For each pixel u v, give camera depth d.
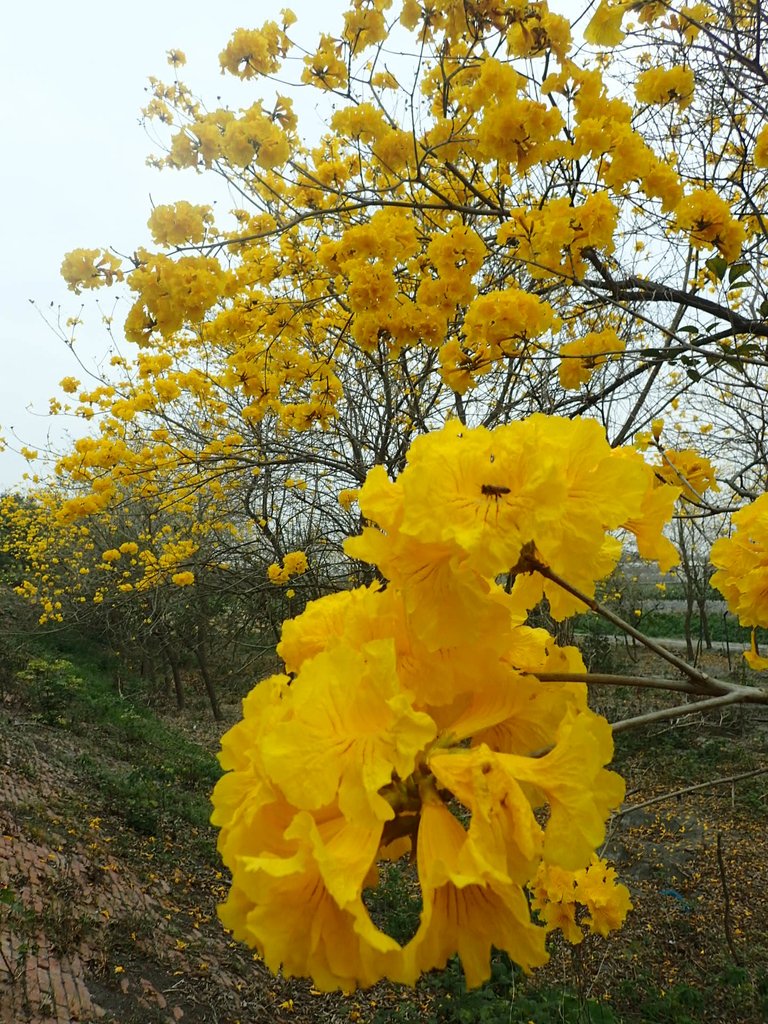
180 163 3.35
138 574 11.87
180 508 8.41
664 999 5.20
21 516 19.72
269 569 5.90
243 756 0.81
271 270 4.82
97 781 9.34
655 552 0.91
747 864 7.43
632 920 6.53
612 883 2.01
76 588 15.46
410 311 3.15
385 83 4.33
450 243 3.03
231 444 6.33
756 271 3.19
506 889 0.65
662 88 2.78
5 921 5.30
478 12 2.94
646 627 19.12
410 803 0.72
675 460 1.92
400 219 3.39
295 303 4.75
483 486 0.78
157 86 4.41
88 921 5.73
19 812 7.34
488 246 4.11
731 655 15.46
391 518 0.78
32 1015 4.47
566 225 2.61
